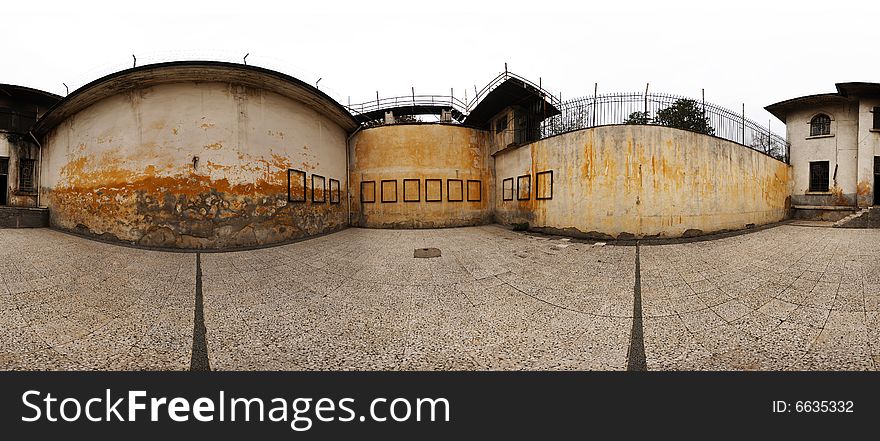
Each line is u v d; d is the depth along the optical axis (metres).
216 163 8.98
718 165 10.88
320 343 3.85
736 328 4.07
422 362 3.46
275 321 4.43
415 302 5.11
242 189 9.29
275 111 10.16
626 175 9.97
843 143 14.03
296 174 10.73
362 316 4.59
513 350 3.68
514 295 5.39
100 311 4.64
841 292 5.04
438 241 10.39
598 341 3.85
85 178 10.00
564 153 11.23
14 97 13.32
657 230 9.88
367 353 3.64
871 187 13.30
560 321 4.40
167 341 3.87
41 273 6.09
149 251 8.26
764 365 3.30
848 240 9.00
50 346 3.70
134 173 9.00
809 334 3.84
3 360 3.41
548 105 13.72
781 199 14.12
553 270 6.83
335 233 12.18
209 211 8.82
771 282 5.65
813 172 14.66
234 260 7.69
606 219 10.15
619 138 10.09
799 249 8.05
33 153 12.84
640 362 3.40
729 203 11.16
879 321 4.08
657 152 9.99
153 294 5.35
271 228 9.86
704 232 10.43
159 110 8.96
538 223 12.20
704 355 3.50
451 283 6.05
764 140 14.14
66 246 8.32
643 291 5.49
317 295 5.41
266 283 6.02
